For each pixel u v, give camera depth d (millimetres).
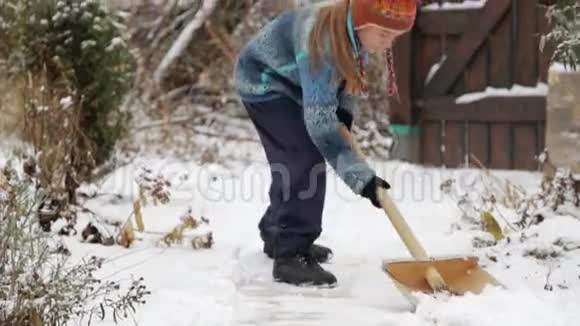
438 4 17188
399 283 7855
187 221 10555
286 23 9047
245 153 19203
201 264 9539
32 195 9172
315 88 8383
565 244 9719
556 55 10133
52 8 13289
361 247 10547
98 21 13367
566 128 12039
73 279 7164
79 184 12250
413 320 7367
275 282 8961
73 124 12133
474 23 16766
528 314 7027
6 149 13016
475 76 16984
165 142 19312
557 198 11117
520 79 16469
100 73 13391
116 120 13953
